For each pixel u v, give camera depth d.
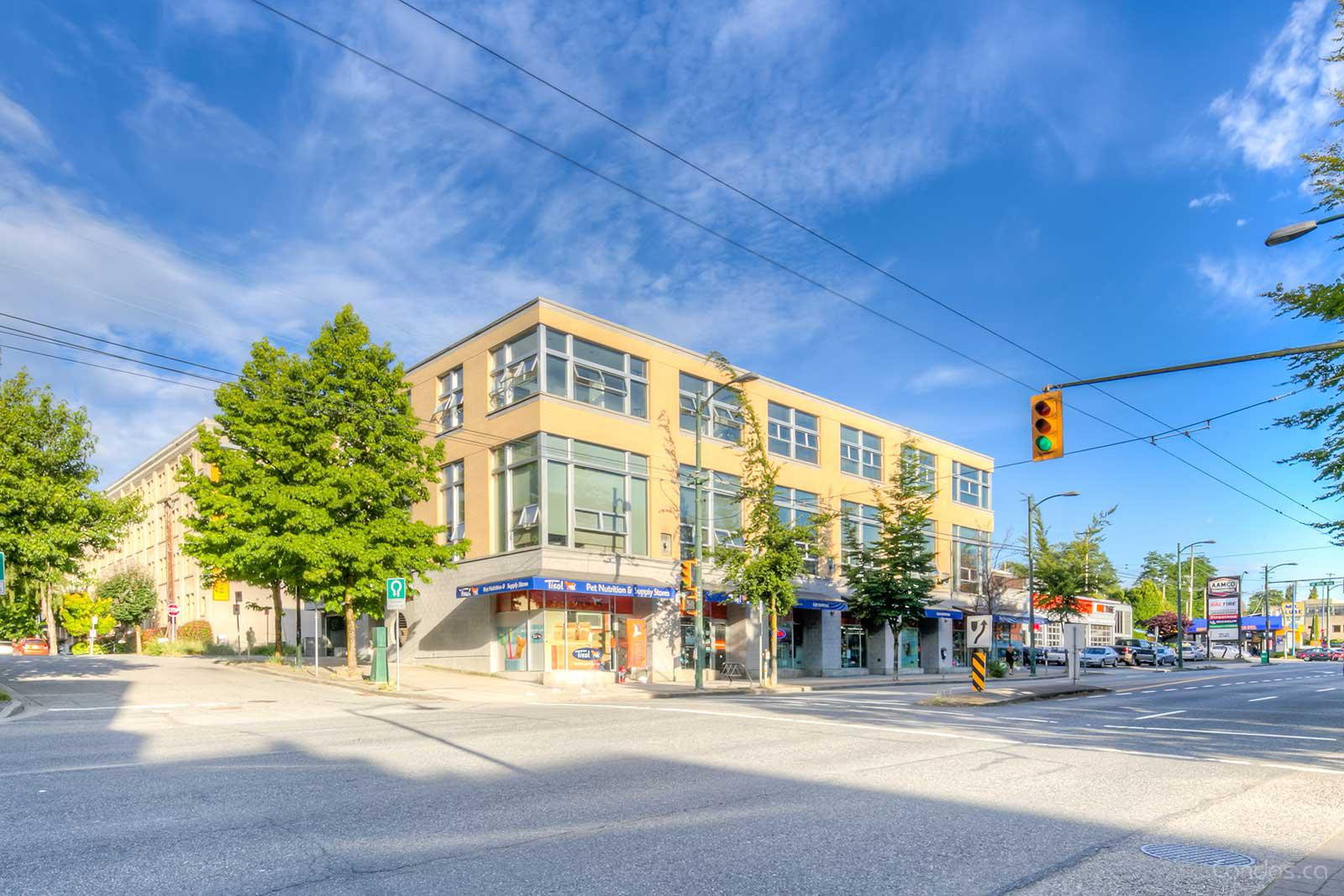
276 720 14.94
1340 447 17.67
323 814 7.38
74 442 21.17
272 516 24.45
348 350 25.97
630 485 30.61
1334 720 17.33
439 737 12.43
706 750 11.40
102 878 5.58
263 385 26.11
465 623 30.61
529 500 28.39
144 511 22.73
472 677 27.81
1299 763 11.19
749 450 30.31
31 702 17.70
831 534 38.53
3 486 19.64
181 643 41.47
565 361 29.12
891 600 36.00
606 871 5.85
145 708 17.14
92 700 18.33
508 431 29.34
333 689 22.91
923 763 10.58
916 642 43.16
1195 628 80.69
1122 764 10.83
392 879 5.60
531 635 28.20
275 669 28.70
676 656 31.45
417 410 34.25
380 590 25.55
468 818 7.30
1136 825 7.56
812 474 38.09
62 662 31.08
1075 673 27.50
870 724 15.11
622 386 30.89
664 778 9.31
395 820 7.18
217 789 8.38
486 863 5.98
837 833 7.00
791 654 36.91
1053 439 14.91
